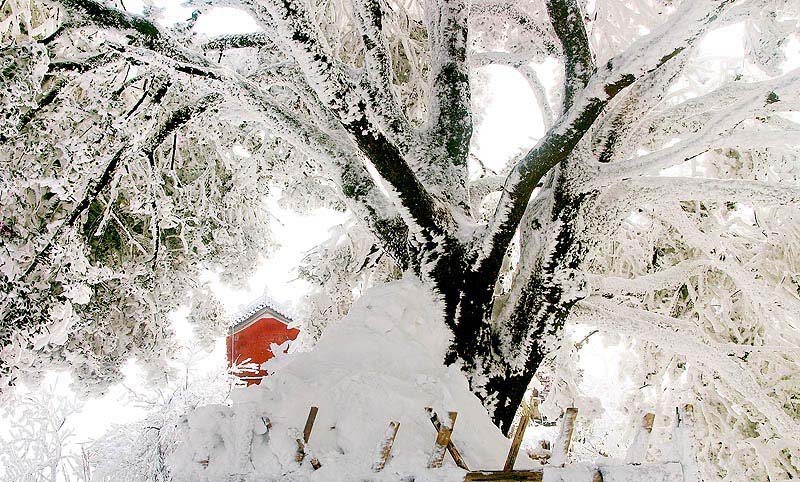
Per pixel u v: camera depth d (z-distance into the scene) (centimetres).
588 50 660
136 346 1079
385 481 359
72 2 571
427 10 782
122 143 727
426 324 577
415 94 946
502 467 401
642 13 855
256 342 2300
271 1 541
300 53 561
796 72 558
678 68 641
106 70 761
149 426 1121
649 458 1037
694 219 932
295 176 1022
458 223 650
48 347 945
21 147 672
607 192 670
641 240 984
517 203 604
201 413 398
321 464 375
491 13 881
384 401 420
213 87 632
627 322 710
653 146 788
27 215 791
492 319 671
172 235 1037
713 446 1007
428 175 682
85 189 715
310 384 457
